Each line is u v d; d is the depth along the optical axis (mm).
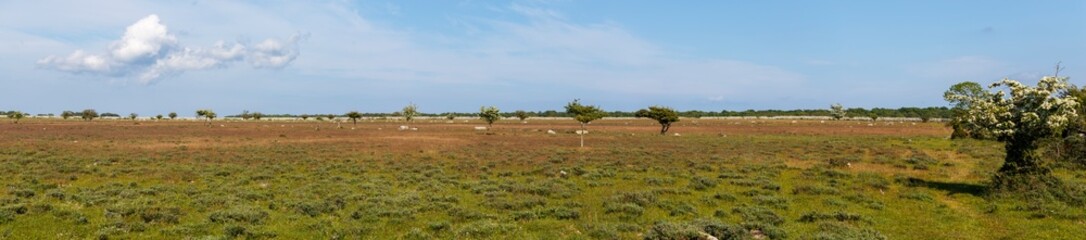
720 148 56125
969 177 32406
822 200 25016
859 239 17203
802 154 48875
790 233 18641
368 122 150625
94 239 17219
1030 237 17609
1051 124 23484
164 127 105812
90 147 55031
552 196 26203
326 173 35469
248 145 60188
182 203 23594
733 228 18219
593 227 19031
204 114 134625
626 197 24797
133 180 31656
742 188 28938
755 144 62188
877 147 56312
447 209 22547
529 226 19625
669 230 17500
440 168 38250
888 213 21953
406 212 21547
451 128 104938
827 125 117312
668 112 81375
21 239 17062
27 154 45969
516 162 42625
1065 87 24141
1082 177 30750
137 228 18469
